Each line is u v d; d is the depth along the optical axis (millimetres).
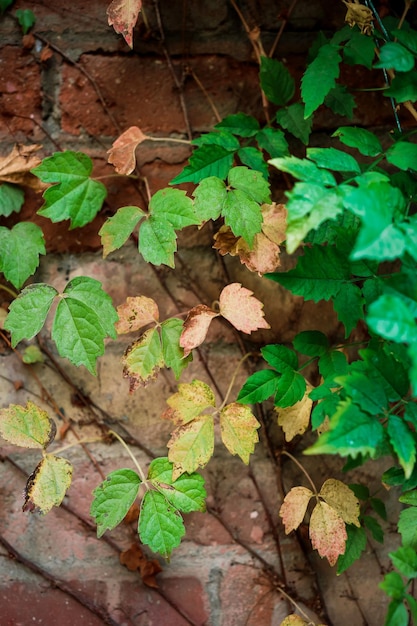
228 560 800
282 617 803
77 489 787
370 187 574
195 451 729
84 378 791
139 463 793
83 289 729
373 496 819
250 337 808
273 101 774
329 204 586
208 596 794
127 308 743
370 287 696
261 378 722
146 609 786
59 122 786
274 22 805
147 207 794
